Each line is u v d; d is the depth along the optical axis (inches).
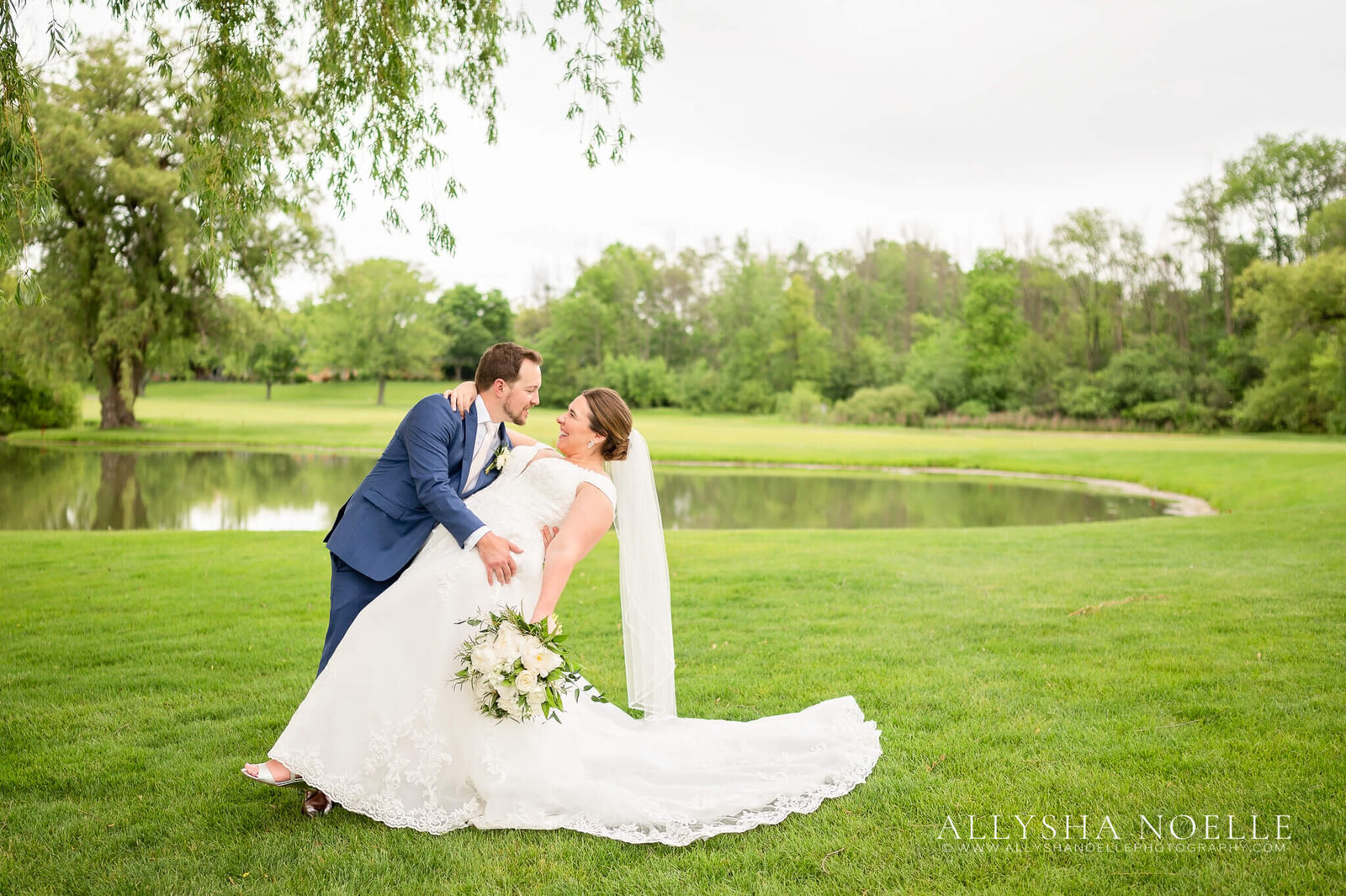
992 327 2369.6
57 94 1091.9
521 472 133.4
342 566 127.9
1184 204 2263.8
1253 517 462.3
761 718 150.3
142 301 1205.7
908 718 158.6
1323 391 1520.7
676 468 1112.8
